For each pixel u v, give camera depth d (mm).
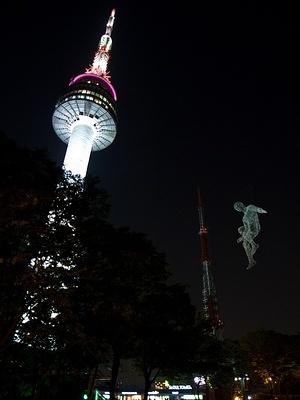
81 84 127250
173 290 39062
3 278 18234
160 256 31031
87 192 22953
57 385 25406
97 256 21938
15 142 20344
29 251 18797
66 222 20688
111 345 32562
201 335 44625
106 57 140750
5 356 20516
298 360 66250
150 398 114562
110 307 22734
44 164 21797
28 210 18672
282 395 70125
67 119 123625
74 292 20547
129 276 26156
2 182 18375
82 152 114938
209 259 101312
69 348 22234
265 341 67812
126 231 29328
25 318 19328
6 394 22969
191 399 112250
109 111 123625
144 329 35219
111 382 33812
